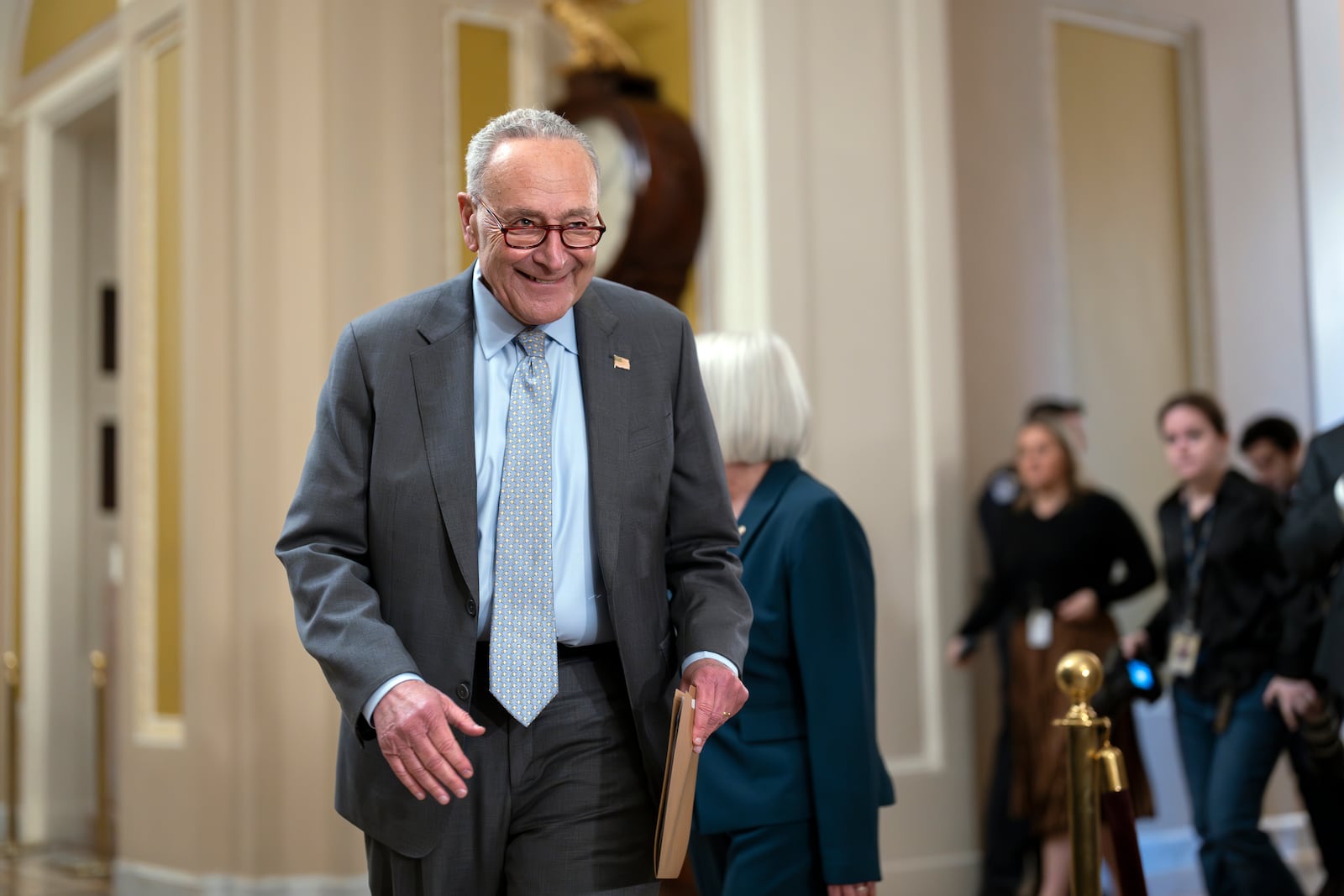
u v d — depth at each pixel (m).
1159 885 4.89
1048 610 4.42
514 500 1.67
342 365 1.70
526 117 1.65
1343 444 3.54
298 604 1.62
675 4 4.91
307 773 4.58
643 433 1.74
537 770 1.67
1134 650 4.00
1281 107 6.12
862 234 4.65
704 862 2.25
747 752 2.16
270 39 4.73
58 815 6.49
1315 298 6.08
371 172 4.86
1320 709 3.67
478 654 1.67
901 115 4.75
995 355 5.40
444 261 5.04
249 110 4.70
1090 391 5.64
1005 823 4.41
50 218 6.70
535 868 1.66
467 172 1.68
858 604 2.19
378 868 1.71
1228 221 5.93
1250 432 5.07
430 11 5.09
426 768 1.48
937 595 4.61
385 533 1.66
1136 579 4.52
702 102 4.79
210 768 4.60
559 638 1.69
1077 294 5.65
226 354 4.71
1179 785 5.53
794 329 4.50
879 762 2.23
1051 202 5.58
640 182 4.65
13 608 6.73
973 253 5.39
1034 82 5.59
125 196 5.25
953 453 4.70
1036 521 4.51
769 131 4.52
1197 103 5.93
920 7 4.78
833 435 4.52
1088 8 5.74
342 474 1.67
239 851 4.55
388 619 1.66
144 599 5.09
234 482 4.68
